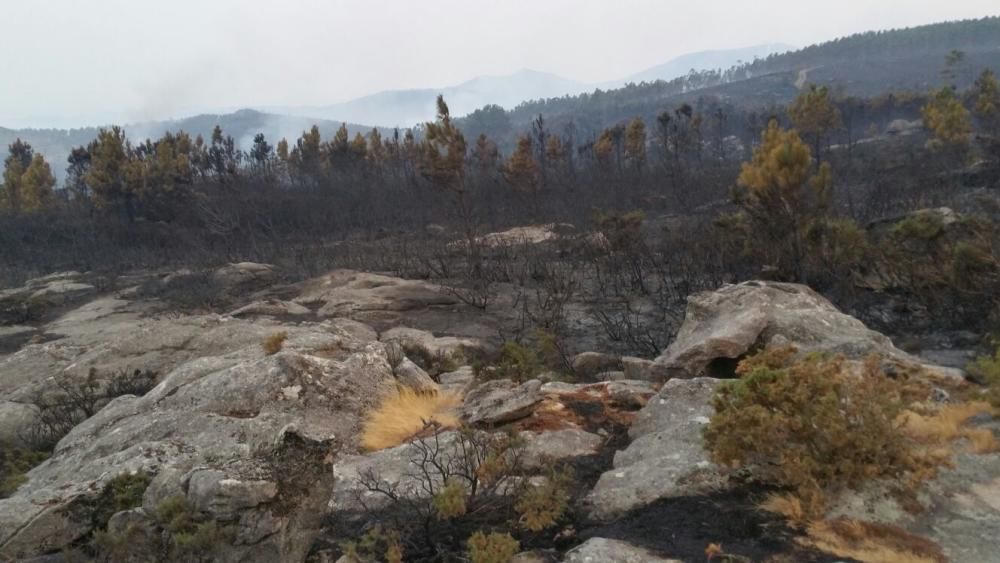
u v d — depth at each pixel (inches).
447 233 1244.5
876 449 181.8
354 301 700.7
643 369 352.5
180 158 1796.3
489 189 1568.7
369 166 2190.0
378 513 209.3
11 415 422.9
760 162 604.4
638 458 228.1
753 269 604.7
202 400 319.6
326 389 328.5
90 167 1975.9
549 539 185.3
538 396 288.0
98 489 231.8
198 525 175.8
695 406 263.7
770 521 174.9
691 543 168.1
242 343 491.2
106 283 1040.8
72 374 470.3
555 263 889.5
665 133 1825.8
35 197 1798.7
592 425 277.1
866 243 523.2
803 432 189.5
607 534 177.3
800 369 198.7
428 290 744.3
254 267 970.1
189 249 1338.6
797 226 538.9
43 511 217.2
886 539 163.6
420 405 324.2
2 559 206.5
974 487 183.6
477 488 215.3
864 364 209.3
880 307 476.4
